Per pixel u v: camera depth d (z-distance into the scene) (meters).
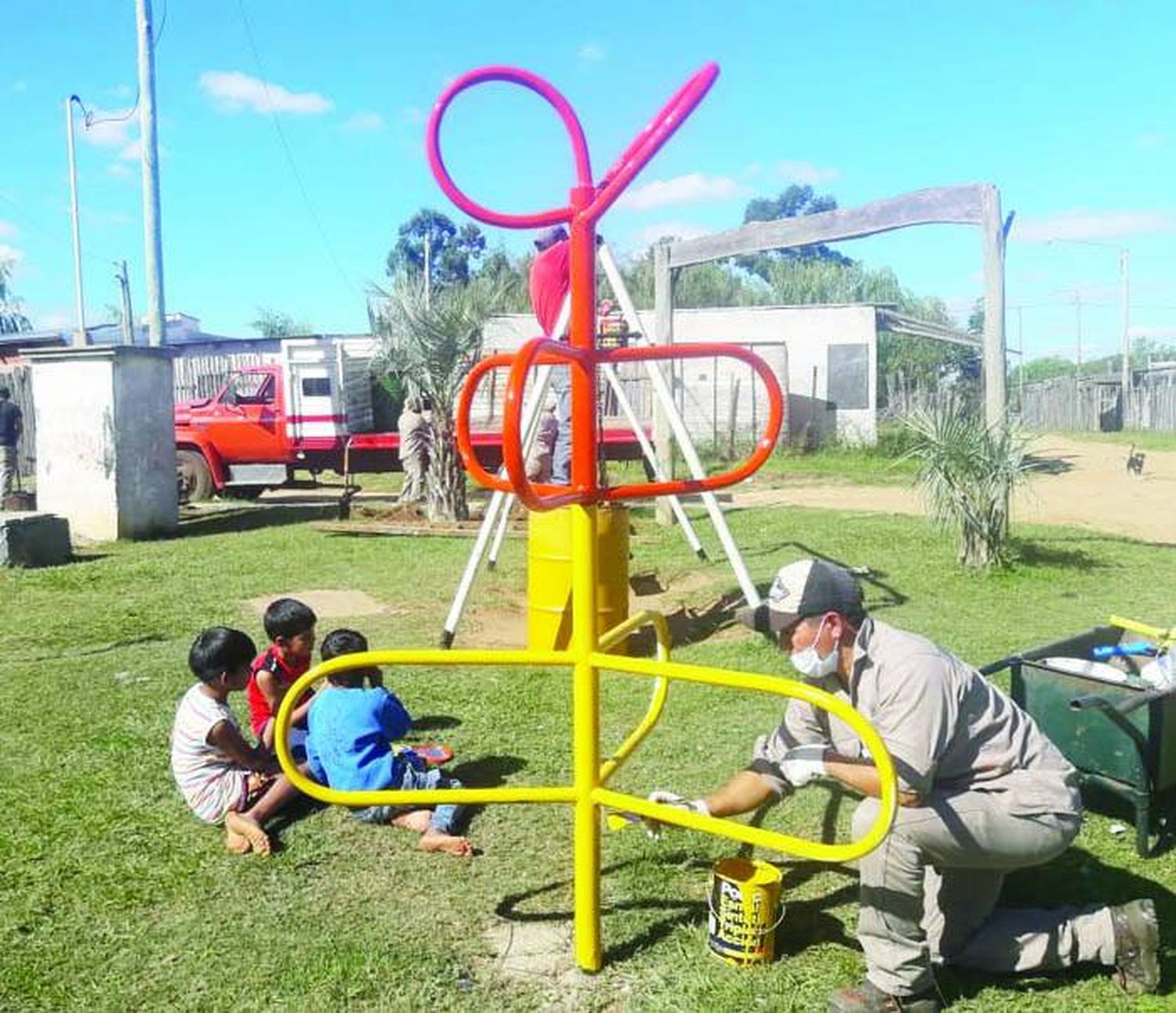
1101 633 4.92
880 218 10.03
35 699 6.18
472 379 3.56
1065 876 3.96
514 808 4.61
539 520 6.96
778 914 3.44
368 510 15.35
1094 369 82.56
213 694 4.45
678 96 3.07
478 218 3.34
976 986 3.26
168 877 3.99
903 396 31.11
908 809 3.02
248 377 19.89
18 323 45.59
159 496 13.48
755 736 5.48
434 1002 3.21
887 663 3.06
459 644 7.63
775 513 14.46
